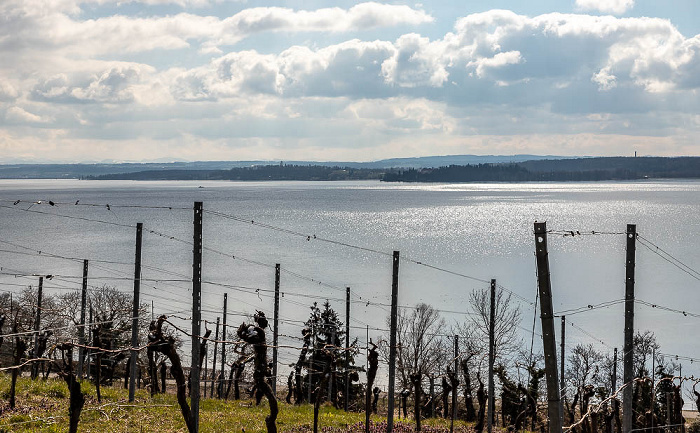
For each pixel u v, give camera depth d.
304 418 38.00
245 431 32.28
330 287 126.62
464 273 151.75
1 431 26.45
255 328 23.47
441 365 68.94
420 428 37.19
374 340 85.62
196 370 25.66
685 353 82.38
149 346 22.45
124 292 108.12
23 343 31.70
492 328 43.25
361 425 35.75
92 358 50.84
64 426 28.20
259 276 137.75
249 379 64.75
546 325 19.42
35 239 195.00
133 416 32.19
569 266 167.50
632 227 29.06
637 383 58.91
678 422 41.50
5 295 72.44
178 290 116.44
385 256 181.88
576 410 64.38
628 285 29.25
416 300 114.62
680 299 119.00
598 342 86.25
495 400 68.81
